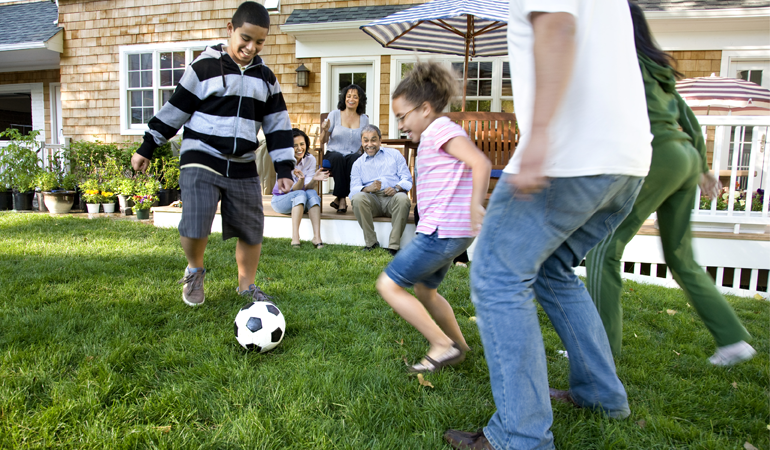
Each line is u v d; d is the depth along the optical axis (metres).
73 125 9.84
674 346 2.58
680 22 7.01
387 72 8.02
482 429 1.57
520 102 1.34
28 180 7.87
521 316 1.36
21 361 2.01
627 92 1.32
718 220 4.37
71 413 1.65
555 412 1.77
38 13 10.85
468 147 1.83
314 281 3.56
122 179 7.74
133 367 2.04
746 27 6.96
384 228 5.02
